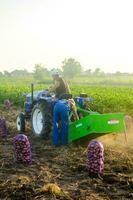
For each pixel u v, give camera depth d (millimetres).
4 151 9977
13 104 25172
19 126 12914
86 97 12156
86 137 10305
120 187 7082
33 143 11078
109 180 7426
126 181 7328
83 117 10508
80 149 10156
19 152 8625
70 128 10477
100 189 6934
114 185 7191
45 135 11391
